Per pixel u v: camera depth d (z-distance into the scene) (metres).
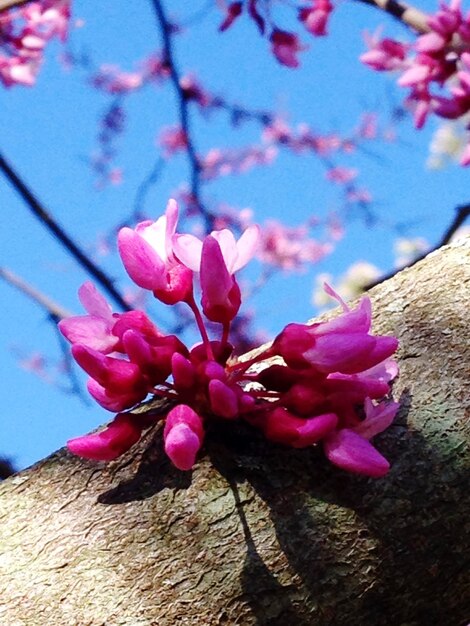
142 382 0.14
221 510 0.14
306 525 0.14
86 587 0.14
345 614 0.14
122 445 0.14
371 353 0.14
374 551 0.14
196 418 0.14
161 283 0.14
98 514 0.14
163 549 0.14
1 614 0.14
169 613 0.14
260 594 0.14
